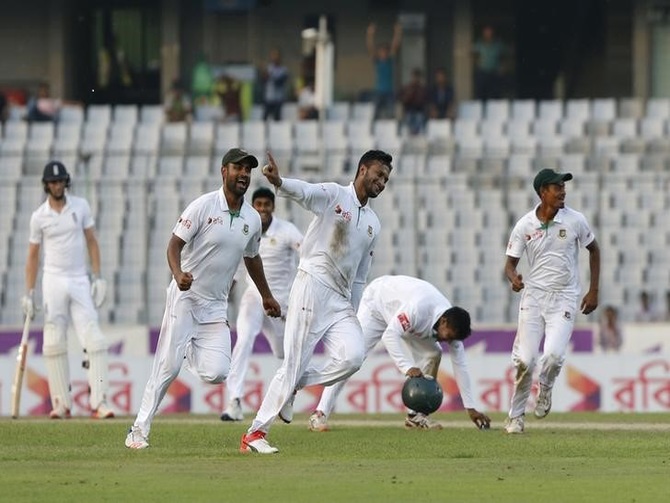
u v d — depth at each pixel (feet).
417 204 290.76
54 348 178.50
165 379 128.06
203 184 308.40
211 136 341.62
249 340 172.55
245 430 152.56
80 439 141.90
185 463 118.83
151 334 255.70
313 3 384.27
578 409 230.27
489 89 377.50
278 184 123.03
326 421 157.07
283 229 173.47
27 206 312.09
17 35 388.16
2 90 388.98
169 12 385.70
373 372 228.22
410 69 379.96
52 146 341.62
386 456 127.75
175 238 124.67
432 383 153.17
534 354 150.00
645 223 302.45
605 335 257.14
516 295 293.43
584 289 291.58
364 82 382.83
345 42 382.83
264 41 386.93
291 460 122.21
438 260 299.38
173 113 350.84
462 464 120.16
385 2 381.19
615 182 306.96
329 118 353.72
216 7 386.52
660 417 184.96
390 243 299.58
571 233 148.36
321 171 306.55
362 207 126.82
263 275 130.41
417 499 98.22
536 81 382.01
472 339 250.37
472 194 306.55
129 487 103.60
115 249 297.33
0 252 305.73
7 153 337.11
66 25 387.75
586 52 381.60
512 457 127.44
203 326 127.75
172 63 386.11
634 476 111.75
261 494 100.27
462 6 376.89
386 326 158.71
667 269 297.33
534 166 323.57
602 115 349.20
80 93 390.63
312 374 127.54
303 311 126.21
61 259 177.27
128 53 389.60
